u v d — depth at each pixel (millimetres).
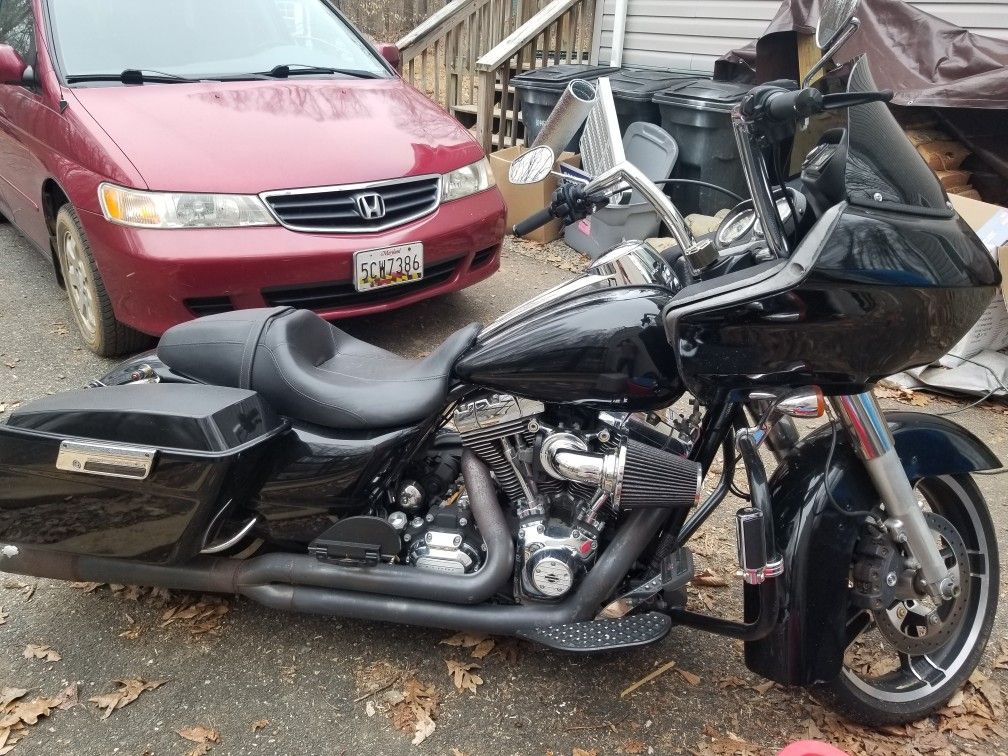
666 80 6195
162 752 2053
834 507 1922
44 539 2201
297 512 2186
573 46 7602
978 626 2199
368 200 3643
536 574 2012
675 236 1863
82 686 2246
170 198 3344
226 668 2312
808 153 1746
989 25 5098
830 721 2174
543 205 5879
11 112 4293
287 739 2096
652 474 1911
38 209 4227
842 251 1614
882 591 1999
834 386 1788
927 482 2203
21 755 2033
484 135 7090
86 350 4082
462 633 2439
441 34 7699
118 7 4270
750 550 1863
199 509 2039
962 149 4777
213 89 3975
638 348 1880
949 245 1720
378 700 2219
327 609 2186
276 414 2164
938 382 3887
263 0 4684
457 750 2072
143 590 2611
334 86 4297
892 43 4793
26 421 2111
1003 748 2105
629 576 2137
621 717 2170
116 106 3699
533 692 2246
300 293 3578
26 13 4242
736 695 2242
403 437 2100
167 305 3393
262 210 3438
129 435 2023
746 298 1659
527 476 2066
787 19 4812
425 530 2174
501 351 1968
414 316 4609
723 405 1958
